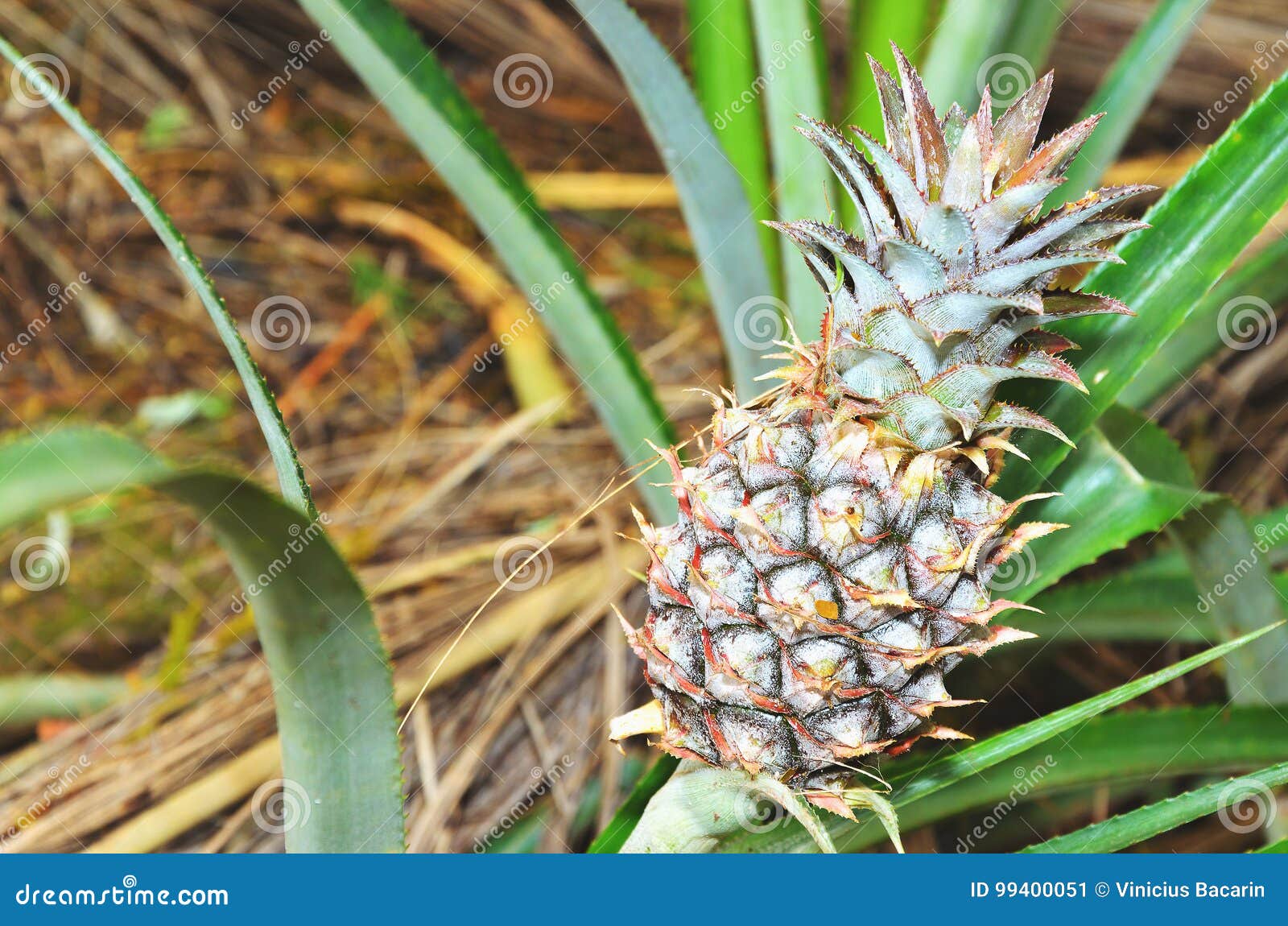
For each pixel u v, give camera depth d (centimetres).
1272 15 132
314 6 77
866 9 84
